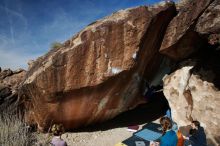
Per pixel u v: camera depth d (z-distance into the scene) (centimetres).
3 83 930
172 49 797
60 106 792
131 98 866
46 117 809
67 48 775
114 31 759
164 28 791
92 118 846
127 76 793
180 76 841
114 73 763
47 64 773
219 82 768
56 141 614
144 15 754
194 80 803
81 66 765
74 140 789
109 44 762
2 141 694
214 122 730
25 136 725
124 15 773
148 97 929
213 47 791
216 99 746
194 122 696
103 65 766
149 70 876
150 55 826
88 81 768
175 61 880
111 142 770
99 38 763
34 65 835
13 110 830
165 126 616
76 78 766
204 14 696
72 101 791
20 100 830
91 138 802
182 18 753
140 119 912
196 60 827
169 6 770
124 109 880
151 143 638
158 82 943
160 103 1034
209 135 729
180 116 813
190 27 734
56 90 766
